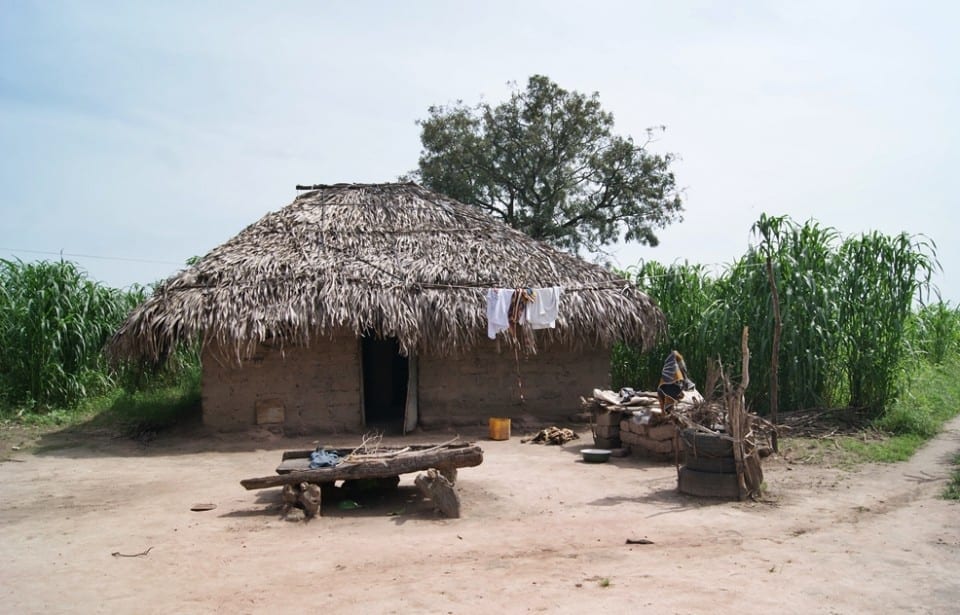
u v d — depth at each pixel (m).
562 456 11.59
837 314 13.09
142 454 12.11
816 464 10.25
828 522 7.35
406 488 9.12
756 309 13.54
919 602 5.16
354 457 8.34
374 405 18.42
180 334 12.41
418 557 6.39
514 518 7.73
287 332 13.04
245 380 13.38
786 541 6.69
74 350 15.64
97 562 6.35
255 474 10.41
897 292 13.04
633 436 11.46
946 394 14.98
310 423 13.54
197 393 16.41
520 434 13.91
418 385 14.08
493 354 14.32
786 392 13.64
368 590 5.55
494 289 13.62
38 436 13.30
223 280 13.13
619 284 15.05
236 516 7.93
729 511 7.83
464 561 6.26
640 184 27.77
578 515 7.79
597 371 14.77
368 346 18.78
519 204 28.72
